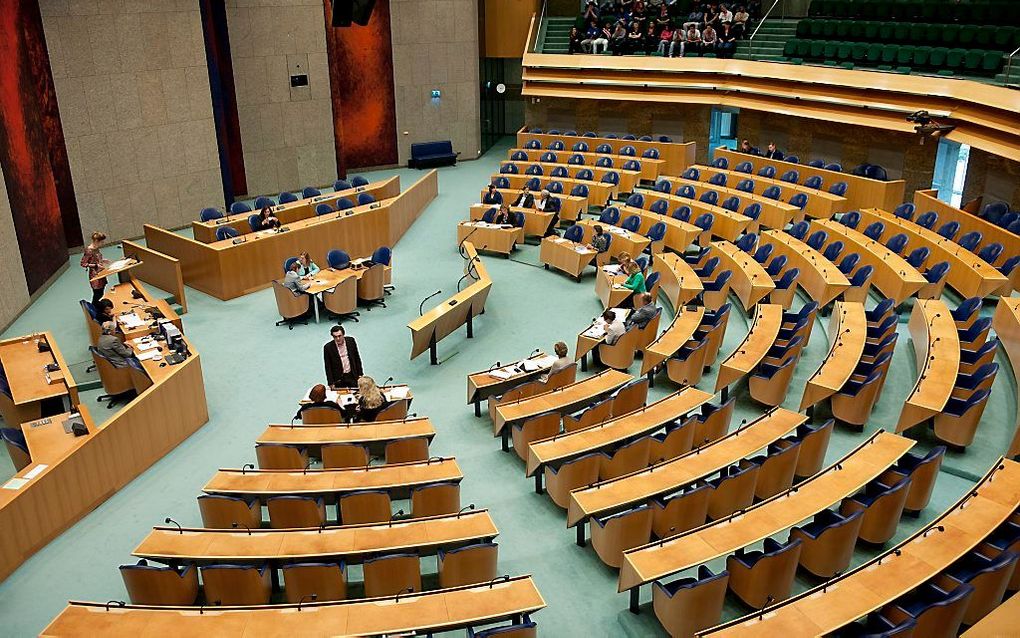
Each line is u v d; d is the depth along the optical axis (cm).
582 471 936
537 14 2862
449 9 2734
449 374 1352
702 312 1391
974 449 1039
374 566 771
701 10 2575
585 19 2753
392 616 699
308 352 1438
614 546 836
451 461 980
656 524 857
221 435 1170
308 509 888
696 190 2070
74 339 1471
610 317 1298
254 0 2294
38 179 1720
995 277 1391
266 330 1530
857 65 2194
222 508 883
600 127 2770
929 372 1100
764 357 1219
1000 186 1783
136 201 2027
